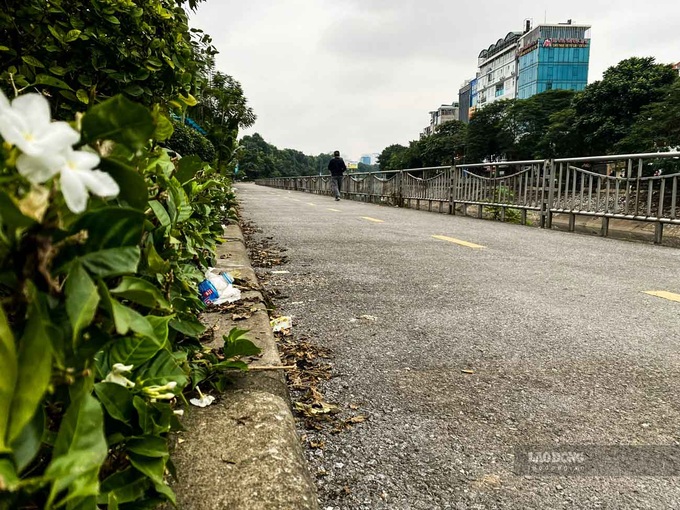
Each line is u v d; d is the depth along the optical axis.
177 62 3.11
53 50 2.44
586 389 2.23
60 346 0.59
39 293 0.59
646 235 7.25
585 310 3.45
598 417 1.99
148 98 2.94
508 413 2.00
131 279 0.75
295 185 34.84
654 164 8.22
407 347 2.68
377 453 1.71
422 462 1.66
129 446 0.92
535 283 4.27
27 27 2.41
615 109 40.03
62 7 2.52
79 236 0.63
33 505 0.62
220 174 6.31
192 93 3.53
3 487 0.50
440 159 83.00
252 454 1.35
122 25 2.70
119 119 0.60
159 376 1.07
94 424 0.60
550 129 45.50
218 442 1.40
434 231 8.03
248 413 1.57
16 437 0.52
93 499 0.62
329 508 1.43
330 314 3.25
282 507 1.17
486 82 136.12
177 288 1.63
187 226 2.10
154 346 0.98
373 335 2.86
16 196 0.55
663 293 3.99
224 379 1.79
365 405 2.04
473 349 2.68
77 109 2.63
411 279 4.31
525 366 2.47
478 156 70.62
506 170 10.16
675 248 6.57
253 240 6.57
